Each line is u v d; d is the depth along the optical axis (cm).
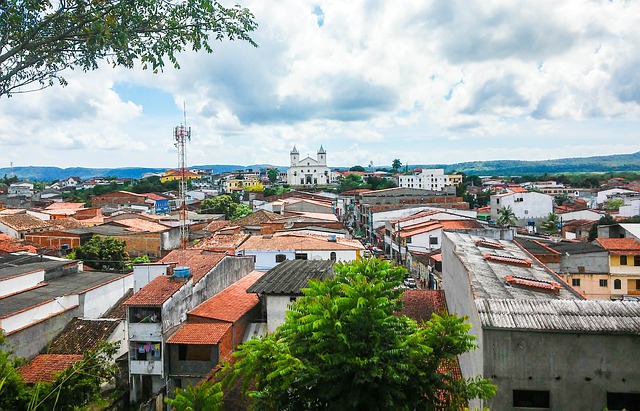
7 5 950
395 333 1196
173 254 3819
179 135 4862
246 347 1196
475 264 2355
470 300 1936
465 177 19625
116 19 1036
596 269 4403
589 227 7944
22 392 1250
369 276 1276
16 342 2706
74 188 19312
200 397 1090
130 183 17512
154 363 2591
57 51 1059
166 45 1118
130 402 2617
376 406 1128
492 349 1548
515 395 1554
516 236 5400
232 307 2978
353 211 12144
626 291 4356
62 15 1000
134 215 7894
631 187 14512
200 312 2839
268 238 5106
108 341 2978
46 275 3694
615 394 1504
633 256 4347
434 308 3075
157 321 2609
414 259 5944
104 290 3572
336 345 1145
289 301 2772
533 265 2483
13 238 6209
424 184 18638
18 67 1030
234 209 10438
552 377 1525
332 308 1141
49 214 8806
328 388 1134
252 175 19288
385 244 7875
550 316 1584
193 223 8119
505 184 18062
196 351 2631
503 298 1783
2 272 3453
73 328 3077
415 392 1164
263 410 1161
